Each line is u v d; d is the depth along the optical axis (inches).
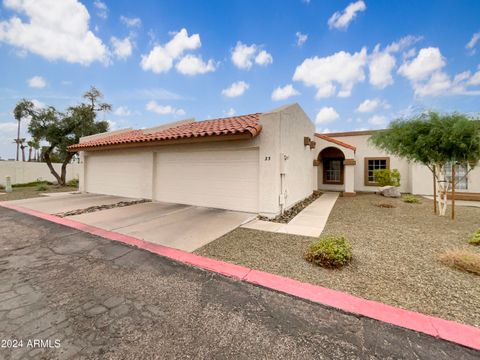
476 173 508.4
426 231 253.9
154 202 430.0
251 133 293.7
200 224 279.6
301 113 450.9
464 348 91.7
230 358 87.2
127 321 108.1
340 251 164.1
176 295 129.6
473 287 135.4
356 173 669.9
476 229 261.9
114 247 205.2
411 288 134.7
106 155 533.6
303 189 479.2
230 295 129.6
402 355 88.3
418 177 570.9
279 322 107.1
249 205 340.2
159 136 387.2
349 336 98.2
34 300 125.1
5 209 378.0
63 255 187.6
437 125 293.9
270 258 178.9
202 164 384.2
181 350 91.0
